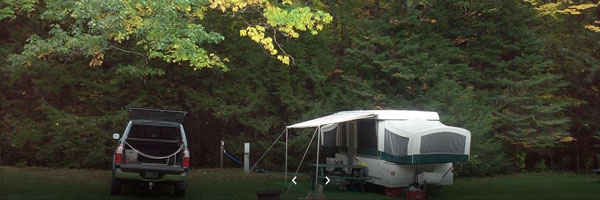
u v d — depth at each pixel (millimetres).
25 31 17359
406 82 19609
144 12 14320
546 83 20094
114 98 17891
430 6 20859
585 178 17703
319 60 19672
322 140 15953
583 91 22062
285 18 15133
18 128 16875
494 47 20984
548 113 19562
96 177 14812
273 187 13602
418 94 19578
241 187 13500
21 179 13609
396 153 12305
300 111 19297
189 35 14258
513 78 20375
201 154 20125
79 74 17594
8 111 17750
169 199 11000
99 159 16953
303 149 18656
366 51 19141
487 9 20594
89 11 13109
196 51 15000
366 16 22031
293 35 15609
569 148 23109
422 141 11953
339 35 21578
